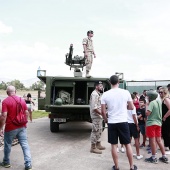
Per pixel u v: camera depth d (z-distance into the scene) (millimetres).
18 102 5750
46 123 13852
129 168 5906
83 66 11203
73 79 9680
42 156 6902
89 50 10539
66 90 10500
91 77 9703
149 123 6344
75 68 11133
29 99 14141
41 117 17344
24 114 5848
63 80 9828
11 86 5836
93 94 7172
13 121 5664
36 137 9578
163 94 7031
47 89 9602
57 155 7023
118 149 7648
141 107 7910
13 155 6867
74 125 13023
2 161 6180
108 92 5633
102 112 5699
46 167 5938
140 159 6648
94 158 6742
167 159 6383
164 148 7078
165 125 7082
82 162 6371
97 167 5980
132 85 23156
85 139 9281
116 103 5488
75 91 10539
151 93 6348
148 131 6371
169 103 6754
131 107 5586
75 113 9742
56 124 10500
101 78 9734
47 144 8398
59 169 5805
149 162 6383
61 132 10758
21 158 6590
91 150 7355
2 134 7070
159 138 6422
